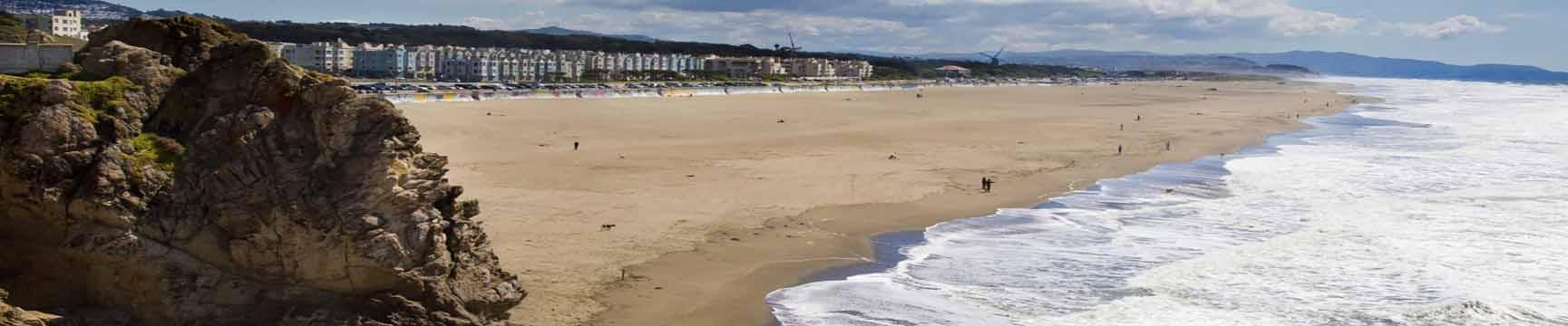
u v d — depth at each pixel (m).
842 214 52.28
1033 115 131.38
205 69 26.84
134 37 27.72
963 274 39.88
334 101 25.84
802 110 126.50
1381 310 34.97
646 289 36.19
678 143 82.25
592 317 32.28
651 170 65.31
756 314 34.19
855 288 37.72
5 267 24.39
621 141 82.50
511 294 30.58
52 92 24.23
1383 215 53.72
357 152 25.92
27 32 39.28
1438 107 181.50
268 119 25.94
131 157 24.69
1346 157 85.56
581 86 169.75
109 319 24.22
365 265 25.84
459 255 28.41
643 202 52.84
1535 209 56.00
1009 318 33.88
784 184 61.19
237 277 25.44
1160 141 97.44
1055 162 77.56
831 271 40.34
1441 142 101.25
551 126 93.44
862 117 118.06
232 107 26.25
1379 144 99.00
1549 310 35.31
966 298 36.44
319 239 25.52
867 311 34.81
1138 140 97.62
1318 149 92.81
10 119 23.94
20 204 23.84
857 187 60.88
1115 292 37.06
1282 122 129.88
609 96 145.00
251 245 25.39
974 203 57.28
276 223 25.31
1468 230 49.22
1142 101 185.00
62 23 176.88
